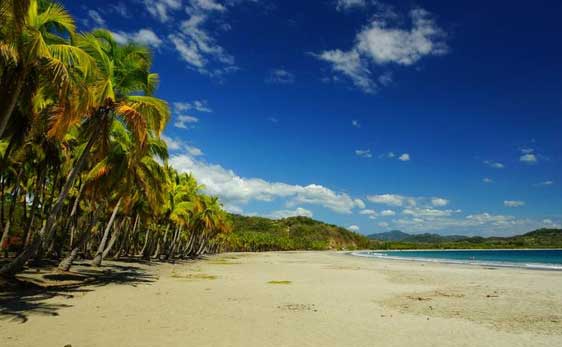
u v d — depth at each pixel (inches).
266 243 5861.2
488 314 523.8
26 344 317.7
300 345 346.0
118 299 586.9
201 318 456.4
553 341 379.6
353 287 845.8
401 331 413.7
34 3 528.7
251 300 620.1
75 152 999.0
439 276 1159.6
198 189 2255.2
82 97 546.9
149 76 771.4
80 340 336.8
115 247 1942.7
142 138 658.2
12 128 679.7
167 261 1925.4
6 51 452.1
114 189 1042.1
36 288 641.6
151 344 332.5
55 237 1358.3
